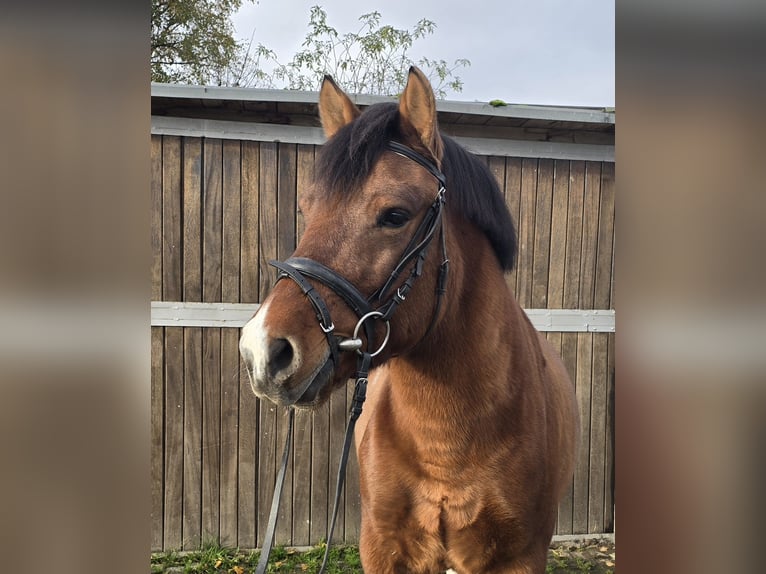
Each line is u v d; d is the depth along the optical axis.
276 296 1.20
